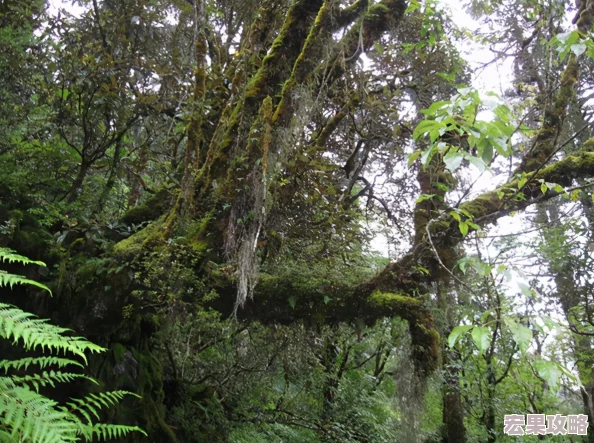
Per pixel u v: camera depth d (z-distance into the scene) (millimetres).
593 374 7945
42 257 4625
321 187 4652
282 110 4047
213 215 4293
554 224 8688
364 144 6012
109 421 5105
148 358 6305
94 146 5969
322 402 7906
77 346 1560
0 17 5598
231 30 6184
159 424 5867
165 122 6051
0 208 4562
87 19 6141
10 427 1503
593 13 4578
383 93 5723
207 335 6629
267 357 6852
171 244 4176
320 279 4363
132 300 4535
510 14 7125
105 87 5426
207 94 5207
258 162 4039
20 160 5152
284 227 4621
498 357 8188
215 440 6652
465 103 2656
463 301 6078
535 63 6637
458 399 7770
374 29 4434
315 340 6191
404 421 4078
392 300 4109
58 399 4715
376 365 8875
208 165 4449
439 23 4785
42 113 5496
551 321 2316
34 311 4543
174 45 6180
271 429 7352
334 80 4594
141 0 5988
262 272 4723
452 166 2551
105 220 5031
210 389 7121
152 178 6516
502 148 2641
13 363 1748
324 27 4121
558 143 5836
